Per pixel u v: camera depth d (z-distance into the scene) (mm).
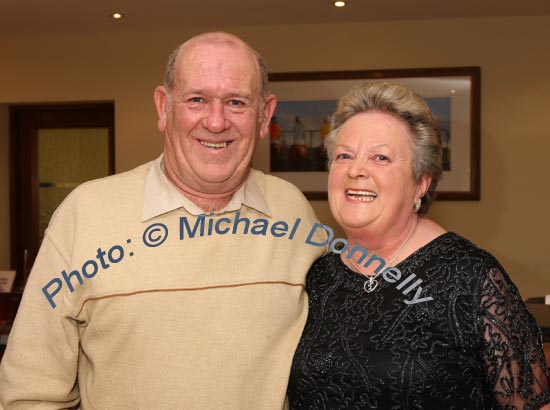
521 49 4840
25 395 1536
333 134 1637
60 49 5367
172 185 1643
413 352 1479
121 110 5312
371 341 1521
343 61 5027
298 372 1587
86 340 1574
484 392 1492
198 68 1550
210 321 1555
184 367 1523
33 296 1579
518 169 4867
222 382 1530
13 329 1586
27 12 4680
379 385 1488
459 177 4922
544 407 1452
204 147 1573
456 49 4902
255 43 5113
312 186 5082
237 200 1665
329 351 1559
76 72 5355
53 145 5680
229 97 1560
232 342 1552
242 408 1541
